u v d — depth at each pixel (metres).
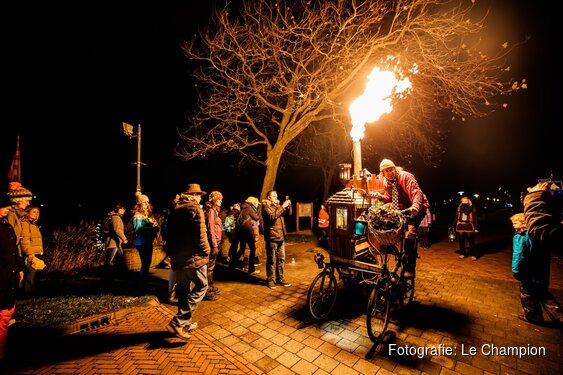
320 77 8.92
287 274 6.59
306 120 9.56
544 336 3.67
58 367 3.01
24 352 3.25
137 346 3.41
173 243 3.49
